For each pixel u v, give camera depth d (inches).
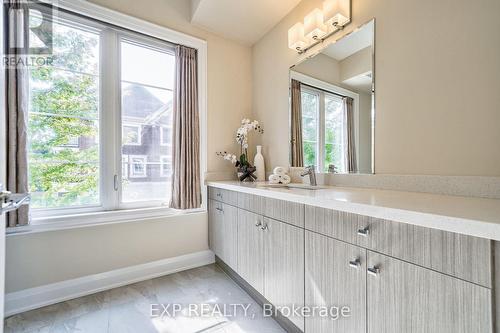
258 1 77.3
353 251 36.7
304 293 46.3
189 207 84.2
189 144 84.8
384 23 53.1
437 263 26.9
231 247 74.9
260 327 54.9
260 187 63.4
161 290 71.5
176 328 54.4
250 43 100.8
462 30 40.9
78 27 70.9
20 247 60.9
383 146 53.5
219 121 94.4
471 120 40.0
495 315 22.7
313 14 66.1
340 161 63.6
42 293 63.1
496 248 22.6
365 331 34.9
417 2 47.1
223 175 94.7
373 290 33.8
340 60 63.8
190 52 86.7
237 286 73.9
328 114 67.2
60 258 66.1
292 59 81.2
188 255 87.9
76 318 57.8
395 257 30.9
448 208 29.3
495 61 37.4
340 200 36.9
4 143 51.6
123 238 75.7
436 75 44.4
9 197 40.9
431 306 27.4
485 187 38.2
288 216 50.7
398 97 50.5
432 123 45.1
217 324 55.8
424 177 46.1
